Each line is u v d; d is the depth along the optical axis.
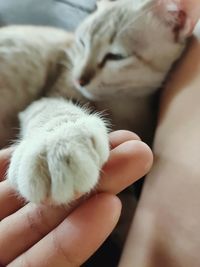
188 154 0.12
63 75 0.21
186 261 0.10
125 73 0.19
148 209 0.12
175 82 0.16
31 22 0.26
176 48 0.19
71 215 0.11
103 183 0.11
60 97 0.20
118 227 0.16
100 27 0.19
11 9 0.27
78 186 0.10
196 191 0.11
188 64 0.16
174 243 0.11
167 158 0.13
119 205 0.11
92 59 0.19
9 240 0.12
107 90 0.19
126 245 0.12
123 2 0.20
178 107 0.14
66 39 0.22
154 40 0.19
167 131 0.14
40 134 0.12
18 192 0.12
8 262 0.12
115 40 0.19
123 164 0.11
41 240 0.11
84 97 0.20
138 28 0.19
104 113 0.20
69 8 0.25
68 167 0.10
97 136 0.11
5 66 0.20
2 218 0.13
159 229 0.11
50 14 0.26
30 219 0.12
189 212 0.11
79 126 0.11
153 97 0.20
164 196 0.12
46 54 0.21
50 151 0.11
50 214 0.11
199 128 0.12
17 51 0.20
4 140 0.20
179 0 0.18
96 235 0.10
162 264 0.11
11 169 0.12
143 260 0.11
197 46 0.18
